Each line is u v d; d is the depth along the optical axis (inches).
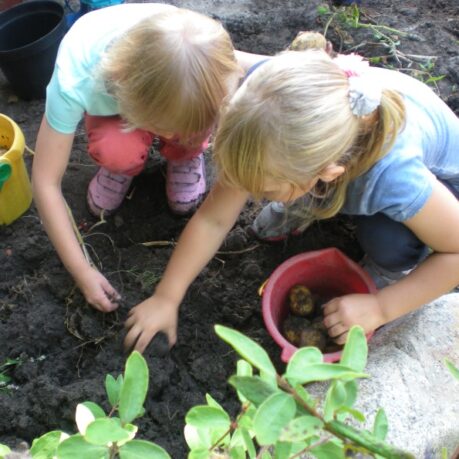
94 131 56.7
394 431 46.1
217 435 29.7
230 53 45.7
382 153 43.6
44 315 55.7
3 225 62.9
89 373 52.7
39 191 53.6
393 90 43.6
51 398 47.9
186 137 47.8
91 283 54.2
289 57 38.7
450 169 54.6
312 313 56.1
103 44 51.7
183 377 52.6
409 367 50.4
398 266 57.5
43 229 63.2
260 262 63.2
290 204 53.0
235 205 50.4
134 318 52.8
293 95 36.6
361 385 48.8
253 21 85.2
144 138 57.6
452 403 48.4
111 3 78.6
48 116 52.4
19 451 46.4
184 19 44.8
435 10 91.7
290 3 88.6
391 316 50.7
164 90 42.7
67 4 83.3
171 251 63.4
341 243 65.1
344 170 41.9
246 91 37.8
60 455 26.0
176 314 53.6
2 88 77.9
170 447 48.0
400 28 87.9
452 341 52.6
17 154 58.2
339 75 39.0
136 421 48.4
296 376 22.9
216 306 59.1
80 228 64.7
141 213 66.6
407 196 45.4
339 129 38.0
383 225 52.9
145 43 43.3
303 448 27.0
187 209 65.4
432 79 77.7
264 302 51.8
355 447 24.0
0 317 56.7
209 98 43.9
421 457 45.6
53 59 73.2
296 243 64.6
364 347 25.1
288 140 36.8
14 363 52.9
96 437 24.5
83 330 54.6
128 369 26.1
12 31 74.9
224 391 52.6
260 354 23.1
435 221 46.7
